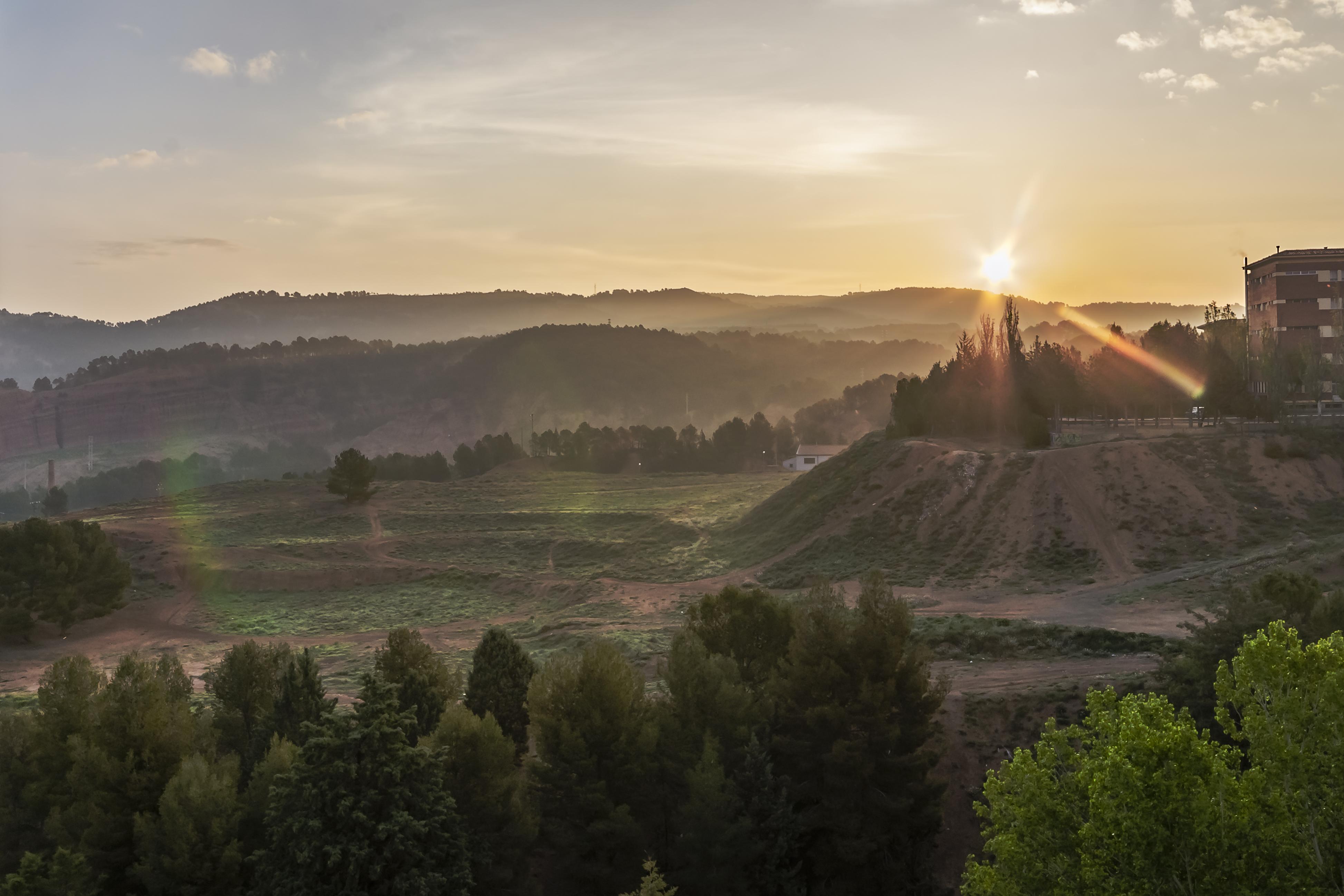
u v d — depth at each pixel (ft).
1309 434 303.27
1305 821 76.13
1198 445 308.19
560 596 360.89
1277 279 406.82
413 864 114.11
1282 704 81.25
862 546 318.24
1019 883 83.30
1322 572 220.64
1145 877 72.18
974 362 403.95
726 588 169.78
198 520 513.04
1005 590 264.11
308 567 423.23
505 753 131.54
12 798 144.56
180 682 167.32
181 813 124.88
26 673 295.89
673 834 140.56
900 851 137.39
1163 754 73.82
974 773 153.89
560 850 132.46
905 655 148.36
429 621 352.08
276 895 111.55
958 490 321.52
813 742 140.97
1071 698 162.50
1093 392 388.16
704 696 143.84
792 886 133.18
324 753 113.39
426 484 622.54
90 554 350.64
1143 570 261.65
